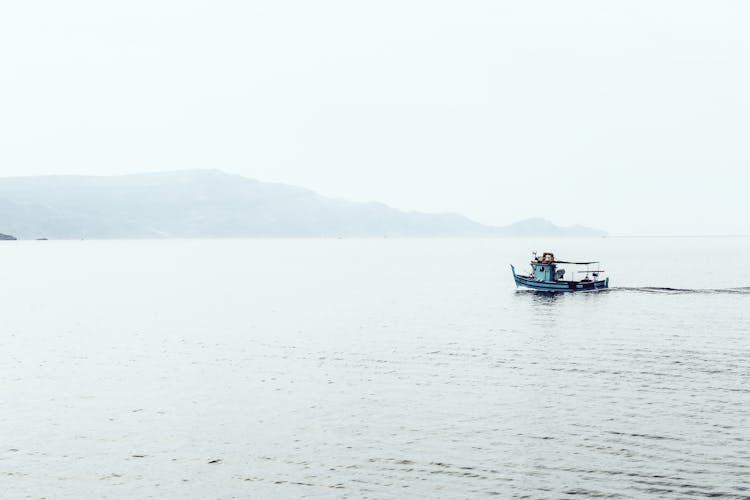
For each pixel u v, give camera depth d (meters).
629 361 62.84
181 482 35.00
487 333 81.31
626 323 89.69
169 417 45.41
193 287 160.12
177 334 81.88
